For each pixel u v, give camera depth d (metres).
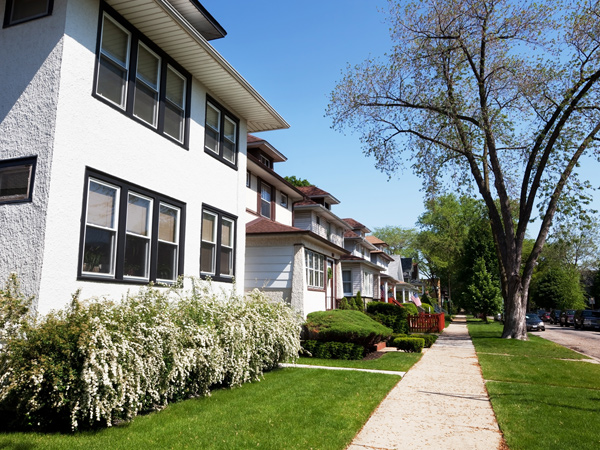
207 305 8.46
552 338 27.77
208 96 11.95
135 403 6.10
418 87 21.59
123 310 6.53
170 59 10.34
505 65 20.28
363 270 34.19
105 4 8.38
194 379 7.73
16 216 7.07
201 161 11.32
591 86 20.25
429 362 13.44
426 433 6.11
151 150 9.45
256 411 6.81
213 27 12.24
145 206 9.25
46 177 6.99
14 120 7.50
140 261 8.98
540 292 61.06
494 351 16.95
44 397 5.54
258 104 12.93
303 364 12.41
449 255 58.69
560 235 22.25
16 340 5.57
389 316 25.84
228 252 12.51
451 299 74.31
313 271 18.52
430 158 22.44
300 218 31.14
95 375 5.38
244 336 8.54
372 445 5.59
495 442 5.77
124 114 8.70
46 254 6.78
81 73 7.73
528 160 22.16
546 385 9.83
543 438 5.84
